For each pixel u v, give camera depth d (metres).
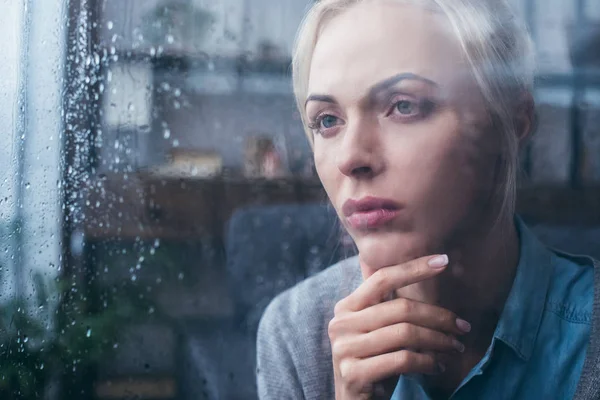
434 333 0.66
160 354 1.28
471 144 0.65
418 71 0.63
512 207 0.69
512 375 0.69
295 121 1.25
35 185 1.19
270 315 0.93
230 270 1.34
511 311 0.69
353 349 0.67
